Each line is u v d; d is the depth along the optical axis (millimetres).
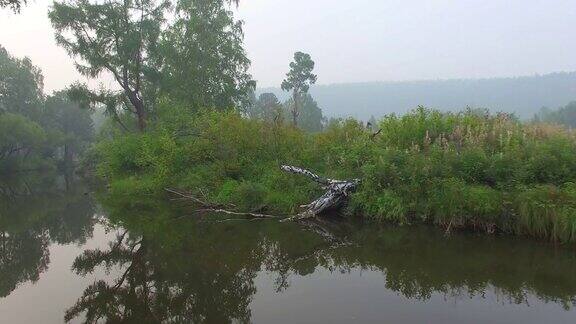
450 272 8375
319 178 13398
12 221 16062
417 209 11523
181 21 30062
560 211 9555
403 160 12305
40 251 11328
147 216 15438
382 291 7598
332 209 13312
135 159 22250
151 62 30156
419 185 11516
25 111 61125
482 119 14328
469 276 8141
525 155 11094
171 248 10938
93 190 27234
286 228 12258
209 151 17625
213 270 9156
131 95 29094
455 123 13984
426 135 13047
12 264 10133
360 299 7250
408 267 8773
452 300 7098
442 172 11320
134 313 7105
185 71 29609
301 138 16766
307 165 15539
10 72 58094
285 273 8781
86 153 50406
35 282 8773
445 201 10961
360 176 13312
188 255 10266
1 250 11492
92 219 15766
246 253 10242
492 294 7301
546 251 9297
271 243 10969
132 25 28375
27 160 56500
